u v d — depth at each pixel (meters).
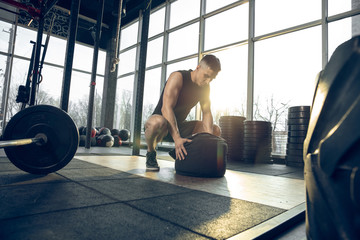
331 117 0.49
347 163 0.41
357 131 0.39
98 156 3.26
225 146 1.96
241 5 5.41
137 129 3.62
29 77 2.68
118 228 0.76
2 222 0.76
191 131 2.32
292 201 1.25
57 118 1.51
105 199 1.09
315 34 4.23
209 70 1.92
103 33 9.20
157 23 7.60
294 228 0.95
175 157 2.08
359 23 3.74
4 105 6.98
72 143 1.52
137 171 2.00
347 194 0.40
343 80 0.49
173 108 2.08
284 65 4.75
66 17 8.06
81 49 8.78
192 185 1.53
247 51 5.17
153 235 0.72
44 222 0.77
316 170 0.48
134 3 8.36
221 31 5.73
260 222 0.90
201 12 6.16
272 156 4.26
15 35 7.27
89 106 4.88
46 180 1.43
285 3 4.66
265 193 1.43
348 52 0.50
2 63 7.09
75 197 1.09
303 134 3.47
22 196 1.06
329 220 0.44
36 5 2.70
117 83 9.05
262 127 4.00
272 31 4.79
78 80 8.70
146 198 1.15
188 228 0.80
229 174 2.26
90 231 0.73
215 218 0.92
